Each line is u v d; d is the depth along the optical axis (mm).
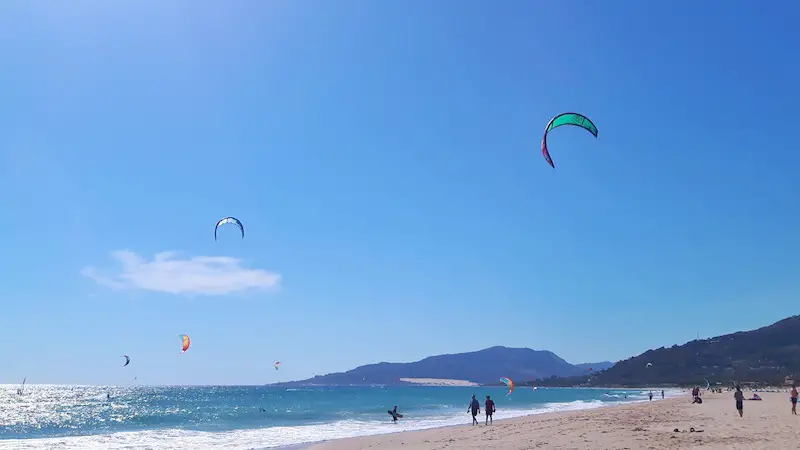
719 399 56062
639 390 158125
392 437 23234
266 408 63562
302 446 21188
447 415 44594
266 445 21953
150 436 26734
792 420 22672
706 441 15523
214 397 112875
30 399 102062
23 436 29344
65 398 108688
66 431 33438
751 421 22688
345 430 29359
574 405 64312
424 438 21969
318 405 72188
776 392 84938
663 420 24875
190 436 26766
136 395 126000
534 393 141500
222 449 20719
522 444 17188
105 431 32312
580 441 16938
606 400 83750
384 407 65062
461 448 17125
